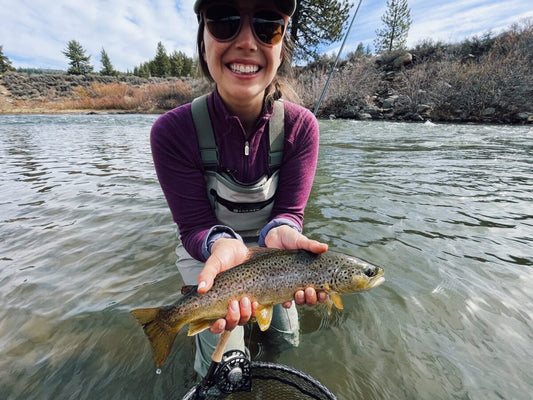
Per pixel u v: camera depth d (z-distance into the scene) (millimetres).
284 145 697
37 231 1204
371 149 2834
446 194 1517
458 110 5836
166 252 1046
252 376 583
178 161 667
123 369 638
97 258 1014
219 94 635
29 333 717
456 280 841
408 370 614
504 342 653
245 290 561
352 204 1411
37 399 578
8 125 6090
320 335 718
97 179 1916
